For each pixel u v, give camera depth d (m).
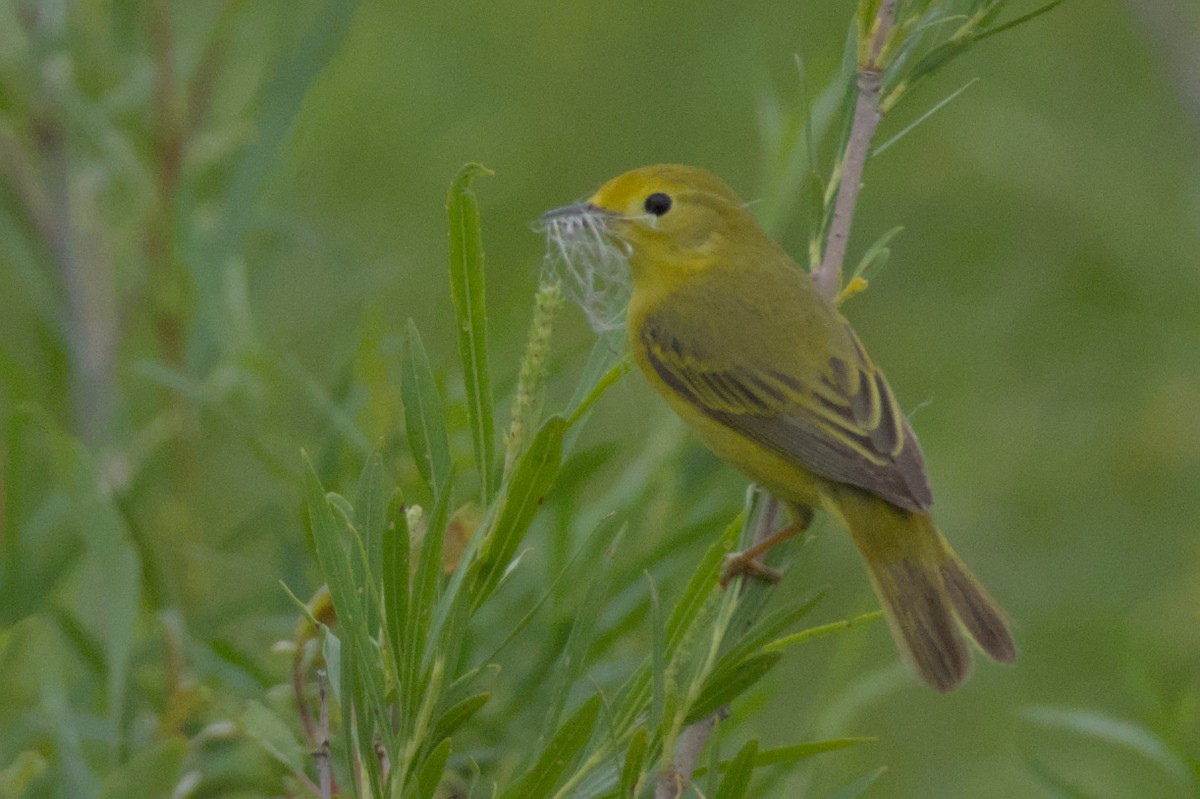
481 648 8.62
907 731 15.32
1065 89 17.17
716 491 9.93
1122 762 14.41
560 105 18.08
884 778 14.95
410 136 17.14
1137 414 16.00
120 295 11.34
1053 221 16.58
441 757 5.55
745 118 18.16
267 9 11.42
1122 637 13.99
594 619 6.05
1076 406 16.22
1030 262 16.56
